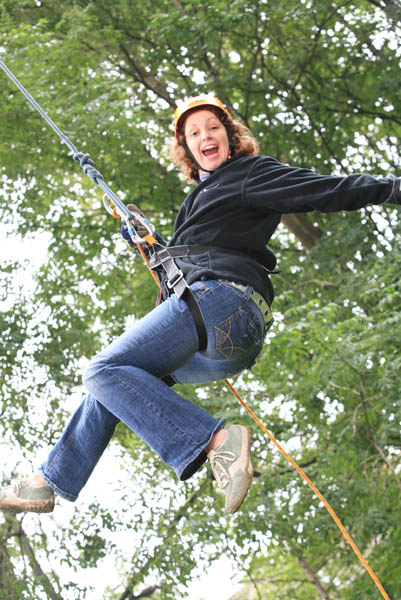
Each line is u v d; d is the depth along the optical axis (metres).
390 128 11.02
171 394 2.60
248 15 9.94
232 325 2.66
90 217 11.27
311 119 10.74
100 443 2.81
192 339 2.66
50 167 10.99
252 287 2.73
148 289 11.21
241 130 3.09
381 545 9.48
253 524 9.26
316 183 2.62
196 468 2.56
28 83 9.78
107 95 9.92
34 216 10.89
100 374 2.61
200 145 2.97
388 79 10.01
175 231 2.93
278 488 9.41
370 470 9.22
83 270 11.45
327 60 10.95
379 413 8.80
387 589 9.74
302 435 9.86
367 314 9.80
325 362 8.11
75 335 10.55
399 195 2.54
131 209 3.11
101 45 11.00
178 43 10.63
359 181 2.57
